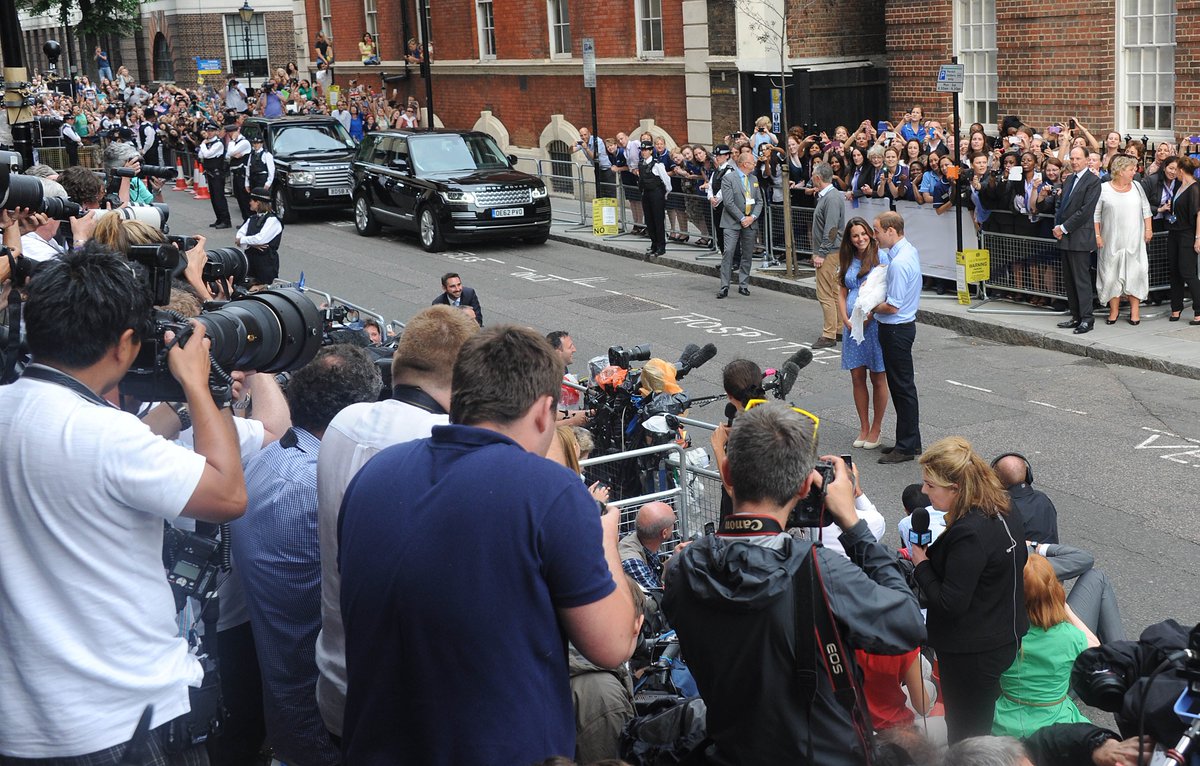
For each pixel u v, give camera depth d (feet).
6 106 34.09
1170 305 46.06
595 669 14.12
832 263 43.83
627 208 70.33
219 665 12.93
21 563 8.52
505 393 9.00
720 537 10.93
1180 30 53.01
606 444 23.52
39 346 8.69
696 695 15.02
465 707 8.51
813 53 71.15
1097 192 42.73
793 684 10.73
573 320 50.80
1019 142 51.57
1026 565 16.07
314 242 74.13
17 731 8.58
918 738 10.90
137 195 40.88
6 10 33.40
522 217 68.49
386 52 106.01
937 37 65.67
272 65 169.07
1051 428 34.42
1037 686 16.10
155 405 12.53
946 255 49.80
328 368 12.69
